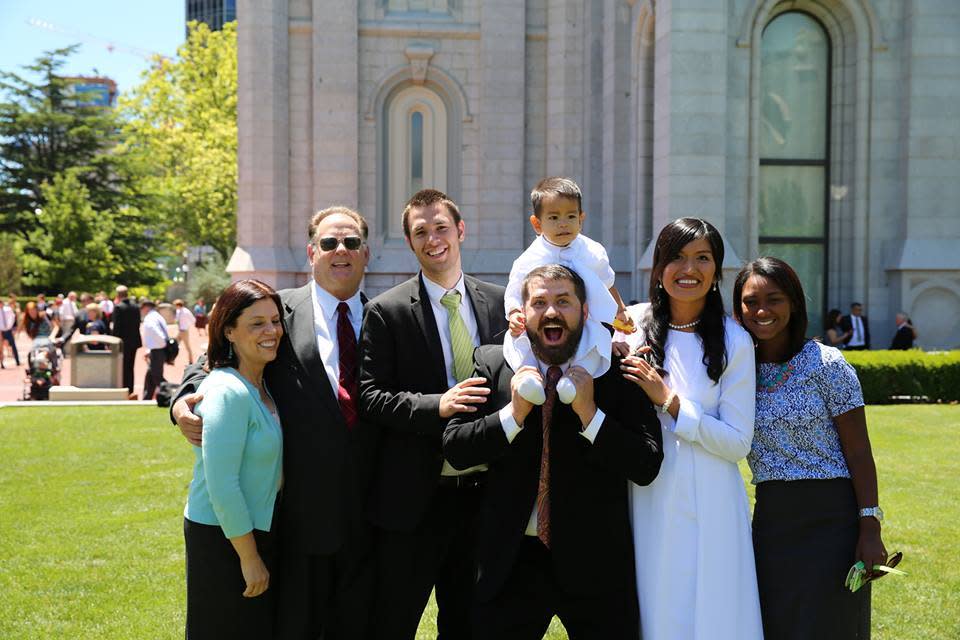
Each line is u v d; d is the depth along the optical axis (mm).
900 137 16594
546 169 21531
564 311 3729
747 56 15891
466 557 4504
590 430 3609
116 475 9523
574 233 4430
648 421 3744
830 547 3730
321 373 4176
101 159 53125
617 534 3799
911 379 14438
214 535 3838
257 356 3877
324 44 20828
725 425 3729
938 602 5773
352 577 4297
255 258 20391
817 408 3809
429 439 4242
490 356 4086
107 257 49156
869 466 3768
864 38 16469
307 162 21250
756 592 3781
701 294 3830
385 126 21484
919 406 14039
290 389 4109
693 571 3711
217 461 3695
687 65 15172
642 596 3814
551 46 21281
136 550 6938
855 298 16719
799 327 3902
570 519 3744
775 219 16812
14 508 8156
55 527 7555
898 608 5680
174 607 5781
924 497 8297
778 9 16578
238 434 3756
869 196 16672
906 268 16172
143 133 49344
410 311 4328
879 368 14375
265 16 20516
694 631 3660
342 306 4457
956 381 14477
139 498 8539
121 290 17375
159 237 54062
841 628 3695
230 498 3697
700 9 15164
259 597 3914
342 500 4102
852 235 16812
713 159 15219
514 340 3928
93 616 5629
